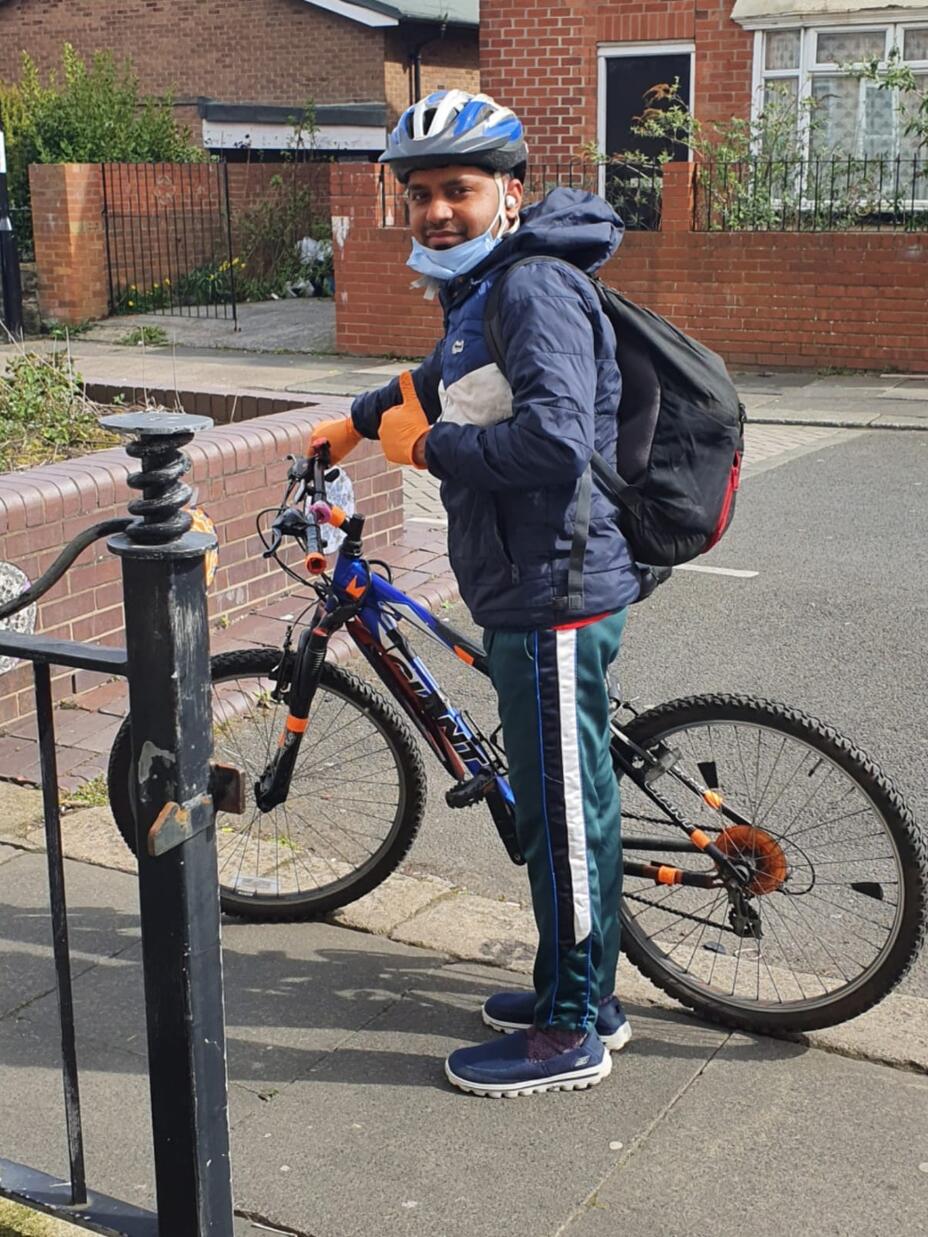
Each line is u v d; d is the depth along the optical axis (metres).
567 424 2.63
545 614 2.83
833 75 15.35
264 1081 3.10
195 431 1.97
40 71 24.30
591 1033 3.09
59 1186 2.38
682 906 3.72
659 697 5.52
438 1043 3.24
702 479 2.84
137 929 3.70
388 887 3.96
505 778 3.41
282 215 19.55
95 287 17.69
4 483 5.03
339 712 3.79
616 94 16.38
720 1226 2.65
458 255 2.80
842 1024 3.30
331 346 15.71
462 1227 2.65
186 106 22.58
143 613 1.99
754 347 13.72
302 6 21.61
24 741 4.86
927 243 12.89
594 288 2.79
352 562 3.42
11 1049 3.20
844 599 6.70
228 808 2.07
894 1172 2.80
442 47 22.34
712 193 13.84
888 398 12.09
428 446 2.76
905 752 4.95
